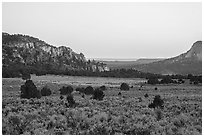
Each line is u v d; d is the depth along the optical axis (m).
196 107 32.12
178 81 84.31
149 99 41.69
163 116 26.02
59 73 127.62
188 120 24.20
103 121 22.53
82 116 23.81
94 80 106.12
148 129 20.23
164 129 20.72
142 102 37.38
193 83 78.75
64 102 34.94
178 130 20.83
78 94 49.94
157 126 21.31
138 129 20.14
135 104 34.56
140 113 27.33
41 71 121.94
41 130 19.47
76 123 21.86
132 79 116.25
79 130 20.20
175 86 71.94
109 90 60.75
